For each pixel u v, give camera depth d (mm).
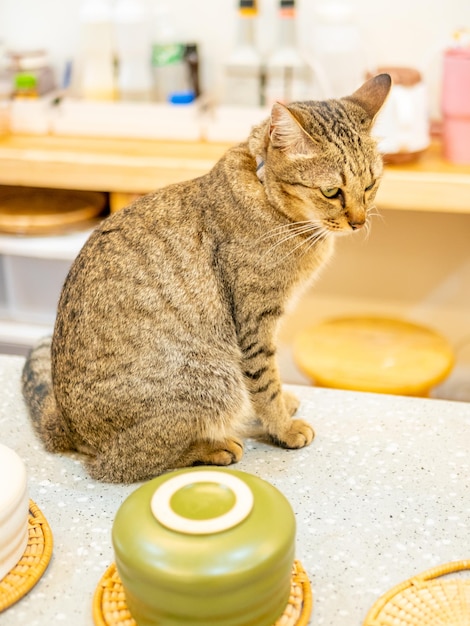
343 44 2311
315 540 1097
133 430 1295
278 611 924
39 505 1187
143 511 922
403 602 948
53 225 2346
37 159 2258
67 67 2639
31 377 1488
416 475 1242
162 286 1328
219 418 1354
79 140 2432
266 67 2375
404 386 2039
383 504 1174
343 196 1368
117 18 2398
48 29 2666
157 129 2432
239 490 944
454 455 1291
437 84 2473
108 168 2227
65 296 1351
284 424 1366
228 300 1376
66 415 1319
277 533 896
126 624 936
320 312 2811
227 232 1359
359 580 1021
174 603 863
